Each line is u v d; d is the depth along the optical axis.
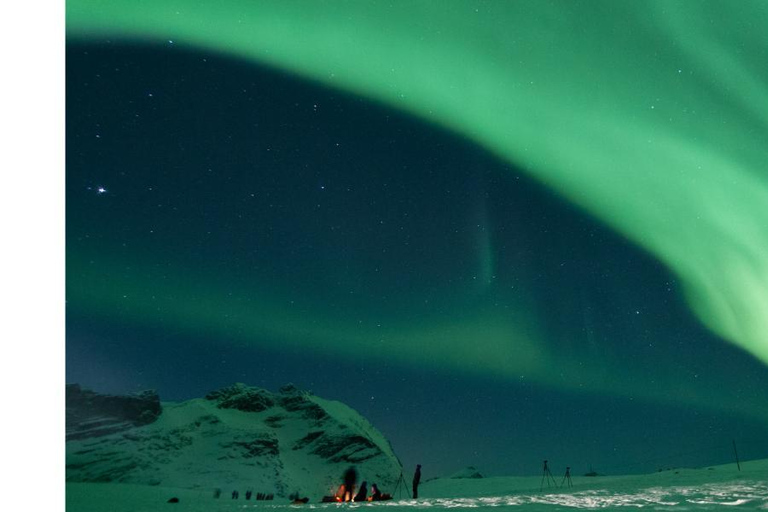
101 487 67.25
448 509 9.90
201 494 78.00
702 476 22.70
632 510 7.69
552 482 57.97
